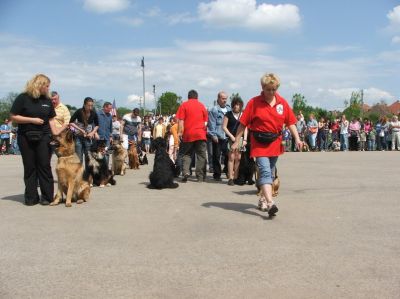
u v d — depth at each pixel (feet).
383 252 15.98
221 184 34.86
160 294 12.25
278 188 29.50
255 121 21.36
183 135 36.14
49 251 16.25
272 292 12.35
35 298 12.00
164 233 18.81
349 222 20.71
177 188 32.50
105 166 33.96
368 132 87.66
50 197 25.85
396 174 40.81
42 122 24.99
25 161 25.30
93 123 35.01
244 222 20.77
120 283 13.07
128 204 25.72
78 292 12.41
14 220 21.44
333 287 12.69
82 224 20.53
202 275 13.71
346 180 36.47
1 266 14.62
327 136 85.97
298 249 16.37
